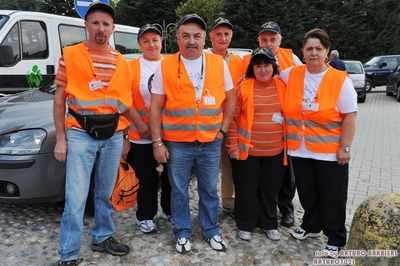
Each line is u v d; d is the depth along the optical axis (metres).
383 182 4.74
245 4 21.50
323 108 2.72
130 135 3.08
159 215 3.62
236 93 3.04
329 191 2.82
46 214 3.54
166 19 25.75
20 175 3.01
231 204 3.62
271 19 21.20
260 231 3.32
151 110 2.75
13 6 26.20
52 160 3.10
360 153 6.14
